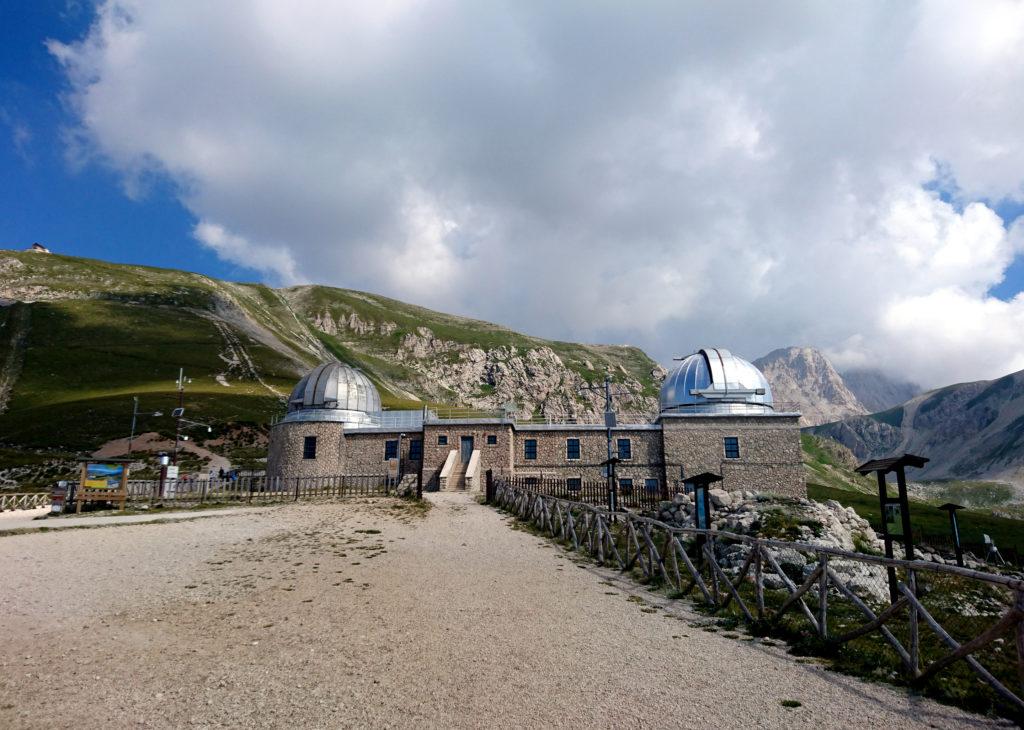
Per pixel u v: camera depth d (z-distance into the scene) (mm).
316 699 7773
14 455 73500
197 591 14391
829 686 8297
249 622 11609
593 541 19969
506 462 48500
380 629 10961
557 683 8281
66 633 11023
